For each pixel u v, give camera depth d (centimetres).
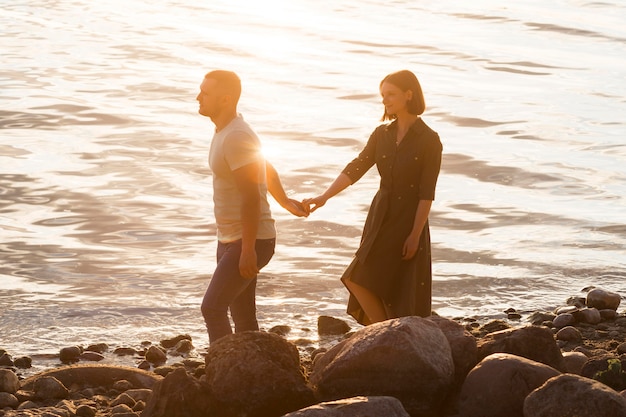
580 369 628
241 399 552
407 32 3503
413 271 732
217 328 658
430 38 3350
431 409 562
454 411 567
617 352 732
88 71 2478
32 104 1972
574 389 509
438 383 561
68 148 1588
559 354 604
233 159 636
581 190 1415
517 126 1919
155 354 768
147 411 547
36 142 1623
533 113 2067
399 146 727
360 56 2959
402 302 733
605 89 2416
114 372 669
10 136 1667
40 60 2623
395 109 724
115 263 1039
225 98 647
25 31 3195
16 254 1059
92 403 623
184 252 1086
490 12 4022
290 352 576
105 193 1316
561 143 1762
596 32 3478
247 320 703
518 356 577
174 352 789
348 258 1080
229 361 562
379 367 562
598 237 1173
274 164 1542
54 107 1948
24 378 717
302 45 3172
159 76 2452
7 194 1295
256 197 639
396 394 560
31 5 3844
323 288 981
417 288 739
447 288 987
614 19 3819
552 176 1494
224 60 2816
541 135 1834
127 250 1086
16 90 2144
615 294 898
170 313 897
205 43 3130
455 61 2872
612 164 1590
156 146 1627
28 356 777
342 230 1181
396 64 2814
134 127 1784
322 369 594
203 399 546
